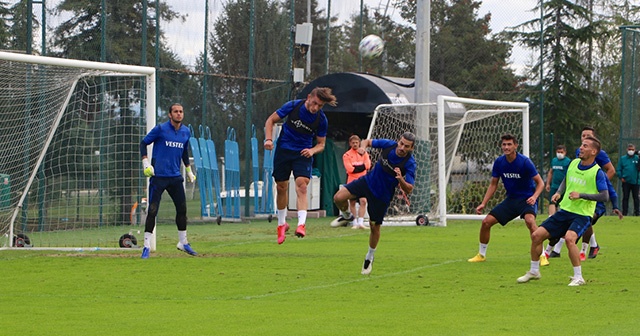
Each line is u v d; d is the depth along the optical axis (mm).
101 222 30656
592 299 15359
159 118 35531
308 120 19562
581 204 17422
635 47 46406
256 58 39906
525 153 37562
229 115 38656
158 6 35500
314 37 43750
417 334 12000
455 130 41156
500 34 51844
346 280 17922
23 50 32500
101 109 32562
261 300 15266
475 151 43031
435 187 40062
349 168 31766
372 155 40656
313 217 40469
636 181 41469
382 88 38812
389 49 50875
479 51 51062
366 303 14930
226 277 18328
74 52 33438
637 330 12273
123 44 34344
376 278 18250
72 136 31391
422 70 36375
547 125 52781
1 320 13195
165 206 36344
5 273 19141
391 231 31688
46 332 12172
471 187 42344
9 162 25953
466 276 18641
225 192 37625
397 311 14031
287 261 21328
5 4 32625
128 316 13547
